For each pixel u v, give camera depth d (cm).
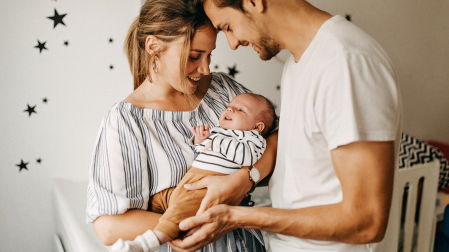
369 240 69
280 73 201
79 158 159
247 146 93
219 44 175
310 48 75
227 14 80
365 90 64
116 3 151
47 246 163
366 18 216
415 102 256
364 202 66
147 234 78
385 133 64
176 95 104
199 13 86
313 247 81
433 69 258
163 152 91
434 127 273
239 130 101
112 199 83
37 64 141
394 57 237
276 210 77
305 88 73
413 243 200
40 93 144
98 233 85
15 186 148
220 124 106
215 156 92
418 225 192
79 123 155
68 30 144
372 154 64
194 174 90
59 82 147
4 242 151
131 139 87
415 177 178
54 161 154
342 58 65
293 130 78
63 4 141
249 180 91
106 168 84
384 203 66
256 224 77
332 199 77
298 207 82
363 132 64
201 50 91
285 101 89
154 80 99
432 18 246
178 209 83
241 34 81
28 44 138
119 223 83
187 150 96
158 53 92
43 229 160
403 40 237
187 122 101
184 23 86
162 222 81
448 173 219
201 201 86
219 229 79
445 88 270
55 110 149
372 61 66
